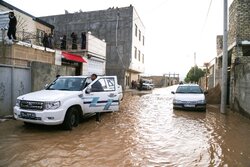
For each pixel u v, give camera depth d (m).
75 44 19.52
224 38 11.45
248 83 9.79
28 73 9.47
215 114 11.02
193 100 11.62
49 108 6.48
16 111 6.77
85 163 4.59
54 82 8.59
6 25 11.44
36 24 18.06
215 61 21.12
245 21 12.25
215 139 6.61
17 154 4.95
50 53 12.76
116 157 4.97
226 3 11.34
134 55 32.84
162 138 6.58
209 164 4.75
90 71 20.22
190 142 6.26
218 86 16.11
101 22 32.00
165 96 21.72
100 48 22.06
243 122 9.09
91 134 6.76
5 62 9.85
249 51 12.91
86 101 7.86
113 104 9.05
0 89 8.20
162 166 4.57
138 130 7.44
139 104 14.81
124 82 30.56
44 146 5.52
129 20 30.88
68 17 33.62
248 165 4.74
